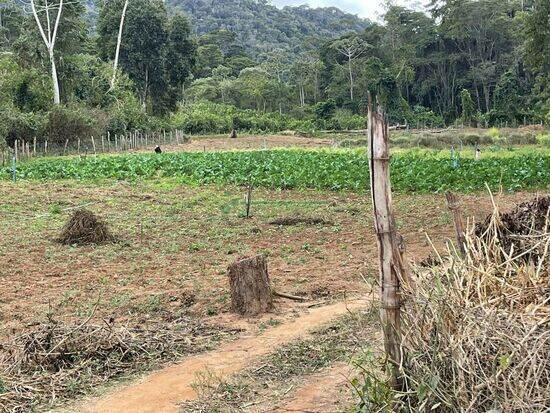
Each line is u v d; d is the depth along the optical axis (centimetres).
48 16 4916
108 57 6184
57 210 1642
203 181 2309
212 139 5803
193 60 6312
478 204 1645
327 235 1288
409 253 1057
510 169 2219
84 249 1182
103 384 576
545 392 342
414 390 397
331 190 2062
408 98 8350
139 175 2544
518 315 376
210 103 7756
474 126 6494
